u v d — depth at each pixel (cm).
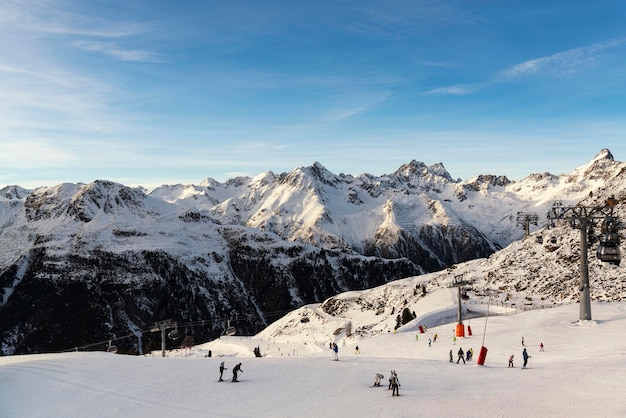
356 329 16338
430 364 5962
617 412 3369
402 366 5825
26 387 5428
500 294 13175
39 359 7025
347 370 5694
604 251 6550
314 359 6588
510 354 6450
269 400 4488
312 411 4091
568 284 12588
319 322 19300
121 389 5106
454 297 13512
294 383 5109
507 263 15488
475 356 6600
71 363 6494
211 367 6050
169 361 6531
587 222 7981
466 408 3853
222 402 4500
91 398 4856
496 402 3953
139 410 4409
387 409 4000
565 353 6109
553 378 4578
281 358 6819
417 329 10694
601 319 8162
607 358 5341
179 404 4512
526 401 3900
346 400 4362
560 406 3666
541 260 14612
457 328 8550
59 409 4591
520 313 10294
